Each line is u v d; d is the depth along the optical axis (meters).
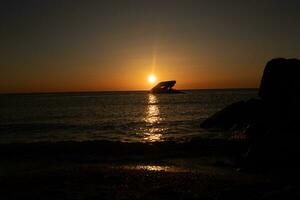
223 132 33.41
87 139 31.91
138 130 38.31
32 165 19.72
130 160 20.91
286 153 17.66
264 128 26.12
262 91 29.39
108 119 53.19
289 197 11.25
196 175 16.23
